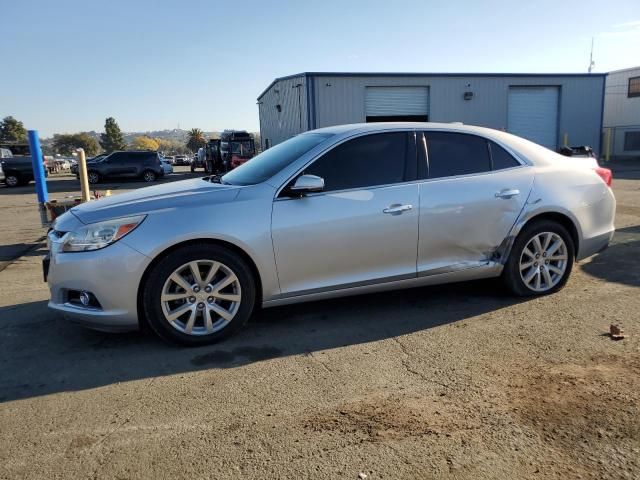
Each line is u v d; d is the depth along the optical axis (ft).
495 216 14.75
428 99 84.58
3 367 11.92
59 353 12.64
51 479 7.85
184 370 11.52
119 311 12.10
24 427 9.34
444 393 10.14
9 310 16.14
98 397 10.39
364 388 10.46
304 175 13.02
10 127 378.12
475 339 12.75
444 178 14.49
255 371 11.37
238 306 12.89
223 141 111.04
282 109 99.81
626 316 13.91
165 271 12.19
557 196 15.42
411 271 14.21
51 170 162.50
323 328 13.83
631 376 10.53
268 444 8.63
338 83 80.89
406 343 12.66
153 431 9.11
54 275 12.38
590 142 93.09
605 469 7.73
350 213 13.39
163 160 120.98
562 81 89.45
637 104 115.75
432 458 8.13
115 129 439.22
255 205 12.80
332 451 8.38
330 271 13.50
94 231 12.03
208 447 8.59
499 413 9.34
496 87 86.84
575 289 16.35
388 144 14.20
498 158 15.29
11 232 33.71
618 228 26.27
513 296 15.70
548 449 8.25
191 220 12.28
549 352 11.83
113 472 7.99
